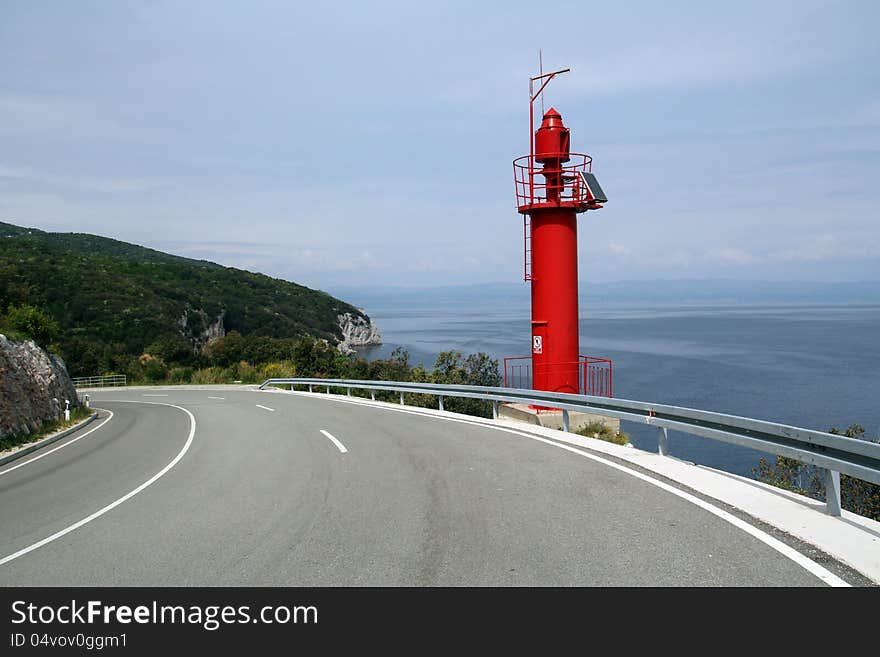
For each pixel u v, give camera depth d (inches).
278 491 353.4
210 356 2524.6
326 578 216.7
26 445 665.6
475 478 360.8
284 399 1164.5
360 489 346.3
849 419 1438.2
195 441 617.9
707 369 2460.6
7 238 3253.0
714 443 1316.4
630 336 4360.2
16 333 1013.8
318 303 4315.9
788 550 225.0
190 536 271.6
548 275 789.2
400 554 235.5
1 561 253.1
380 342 4601.4
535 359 800.9
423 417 701.9
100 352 2276.1
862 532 242.2
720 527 253.8
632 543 237.1
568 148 792.3
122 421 936.9
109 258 3757.4
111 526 298.2
